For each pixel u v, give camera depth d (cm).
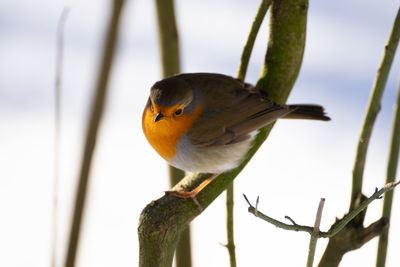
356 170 414
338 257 413
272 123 425
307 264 411
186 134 424
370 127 414
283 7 421
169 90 423
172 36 425
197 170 424
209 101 424
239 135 423
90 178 424
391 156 416
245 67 423
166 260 416
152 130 424
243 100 423
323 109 427
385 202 414
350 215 410
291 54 421
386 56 414
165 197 418
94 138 424
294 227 411
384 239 415
